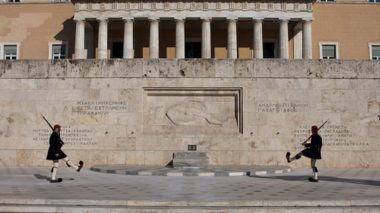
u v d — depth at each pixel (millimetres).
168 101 23609
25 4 63375
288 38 61156
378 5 62812
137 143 23125
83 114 23422
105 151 23156
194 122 23422
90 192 13203
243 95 23359
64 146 23250
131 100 23406
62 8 62969
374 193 13047
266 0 55969
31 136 23422
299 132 23156
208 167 21094
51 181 16062
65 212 10891
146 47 61969
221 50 61844
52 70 23688
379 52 62562
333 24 62625
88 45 60844
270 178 17734
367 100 23281
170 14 55969
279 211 10828
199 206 11273
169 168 20750
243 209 10844
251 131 23156
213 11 56000
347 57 62375
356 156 23000
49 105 23531
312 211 10852
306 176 18578
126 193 12992
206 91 23547
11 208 11039
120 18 56312
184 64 23609
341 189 14039
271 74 23453
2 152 23359
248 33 62344
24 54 62750
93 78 23578
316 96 23312
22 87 23688
